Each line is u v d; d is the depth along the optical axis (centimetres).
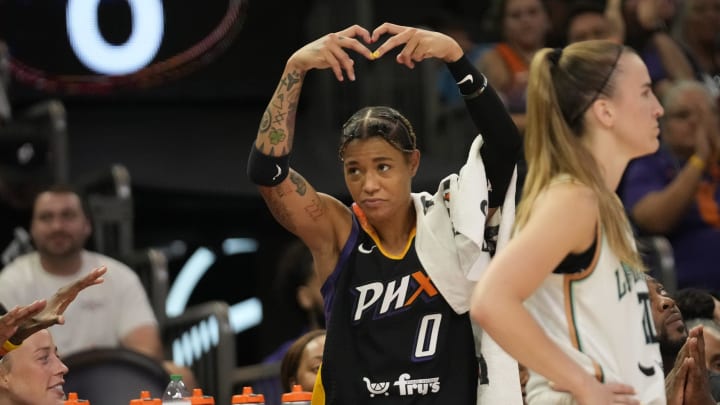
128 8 3014
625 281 1116
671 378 1379
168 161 2925
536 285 1055
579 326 1103
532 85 1159
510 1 2805
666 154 2511
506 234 1302
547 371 1036
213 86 3097
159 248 3078
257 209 3003
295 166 2916
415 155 1327
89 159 2897
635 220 2481
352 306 1306
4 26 2947
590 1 2997
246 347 3153
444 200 1323
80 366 1953
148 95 3056
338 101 3153
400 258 1306
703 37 2980
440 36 1288
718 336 1600
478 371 1288
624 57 1162
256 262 3083
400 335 1288
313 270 2342
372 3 3409
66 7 2981
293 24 3161
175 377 1475
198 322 2419
